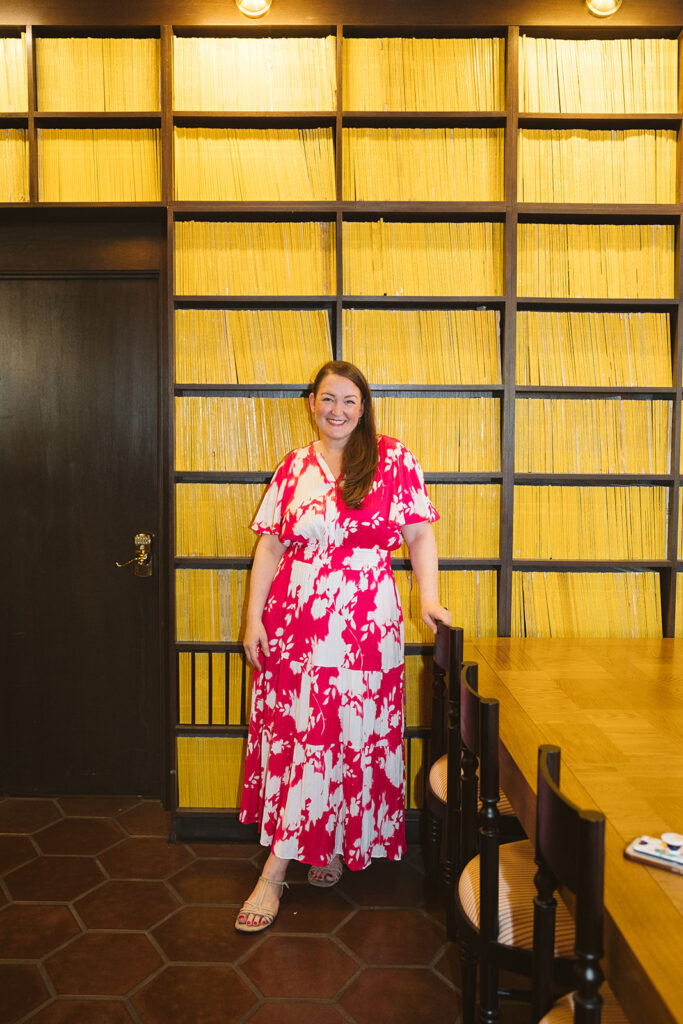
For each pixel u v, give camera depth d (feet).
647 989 2.84
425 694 8.63
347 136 8.38
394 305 8.67
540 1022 3.71
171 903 7.34
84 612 9.46
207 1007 5.91
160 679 9.46
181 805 8.64
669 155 8.41
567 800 3.22
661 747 5.00
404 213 8.29
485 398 8.48
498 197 8.43
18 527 9.39
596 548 8.60
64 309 9.18
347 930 6.96
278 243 8.48
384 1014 5.86
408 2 8.10
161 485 9.18
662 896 3.36
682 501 8.61
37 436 9.30
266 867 7.16
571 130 8.39
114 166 8.46
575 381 8.48
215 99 8.32
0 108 8.45
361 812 7.06
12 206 8.34
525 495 8.54
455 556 8.58
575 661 7.18
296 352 8.51
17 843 8.48
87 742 9.58
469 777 5.22
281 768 7.22
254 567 7.52
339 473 7.22
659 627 8.64
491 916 4.50
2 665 9.52
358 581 7.04
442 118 8.22
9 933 6.82
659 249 8.45
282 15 8.11
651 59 8.37
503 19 8.13
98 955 6.53
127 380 9.23
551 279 8.45
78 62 8.35
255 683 7.54
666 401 8.48
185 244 8.45
